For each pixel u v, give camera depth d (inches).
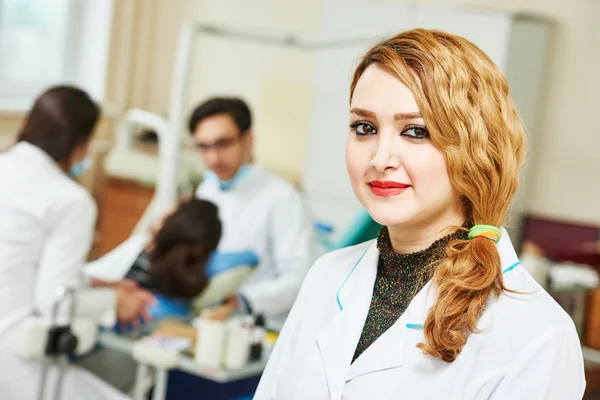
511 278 34.9
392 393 35.0
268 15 180.2
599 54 149.6
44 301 78.5
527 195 156.9
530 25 146.6
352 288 39.7
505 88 35.8
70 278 79.7
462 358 33.8
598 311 130.6
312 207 155.5
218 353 78.6
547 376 32.1
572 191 153.0
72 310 77.3
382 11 153.0
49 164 80.4
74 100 80.9
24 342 77.0
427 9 148.5
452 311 33.3
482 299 33.6
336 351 37.7
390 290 38.1
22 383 78.7
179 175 117.2
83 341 80.1
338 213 152.3
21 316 78.9
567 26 152.8
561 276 130.3
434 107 33.8
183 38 116.0
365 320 38.2
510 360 32.7
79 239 80.4
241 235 105.5
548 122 155.1
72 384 81.6
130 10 183.6
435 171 34.5
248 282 105.4
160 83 192.1
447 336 33.4
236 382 95.0
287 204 106.3
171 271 94.4
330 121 155.6
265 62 180.2
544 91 154.9
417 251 37.1
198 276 94.6
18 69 172.7
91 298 81.2
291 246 104.7
